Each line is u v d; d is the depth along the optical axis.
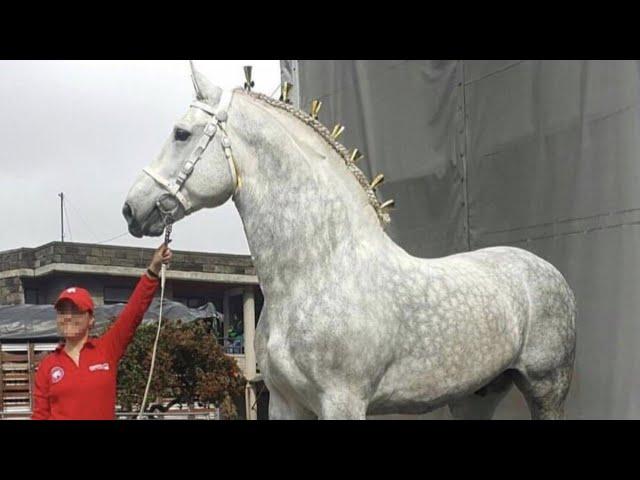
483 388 3.54
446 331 2.94
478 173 4.06
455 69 4.18
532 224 3.80
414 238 4.39
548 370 3.32
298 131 2.96
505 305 3.17
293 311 2.76
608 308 3.43
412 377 2.91
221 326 17.70
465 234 4.12
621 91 3.40
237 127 2.85
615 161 3.41
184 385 10.51
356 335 2.72
